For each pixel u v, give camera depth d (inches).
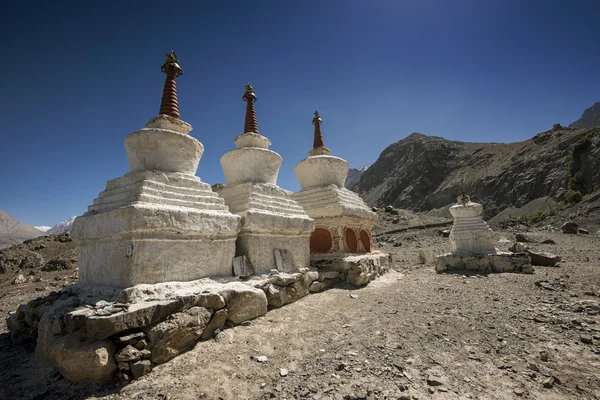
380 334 245.0
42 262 924.0
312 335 247.8
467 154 4539.9
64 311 234.4
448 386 173.5
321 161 525.3
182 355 215.0
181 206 291.7
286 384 179.9
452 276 481.4
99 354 185.3
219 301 255.0
